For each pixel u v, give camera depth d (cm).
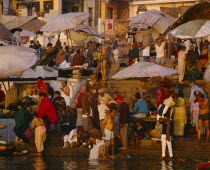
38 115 3584
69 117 4062
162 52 4800
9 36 4462
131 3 10706
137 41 6712
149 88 4344
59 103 3688
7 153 3388
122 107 3375
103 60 4544
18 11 9325
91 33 5384
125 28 7944
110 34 7862
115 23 7938
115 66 5362
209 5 4269
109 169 2792
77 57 4678
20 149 3550
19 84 4484
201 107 3325
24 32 6353
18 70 3703
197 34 3941
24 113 3550
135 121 3409
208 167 2598
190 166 2916
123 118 3375
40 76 4197
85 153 3403
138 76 3659
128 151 3359
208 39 5772
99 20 9738
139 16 5453
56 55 4803
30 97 3878
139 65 3747
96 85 4022
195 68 4291
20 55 3741
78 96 3819
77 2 10106
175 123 3572
